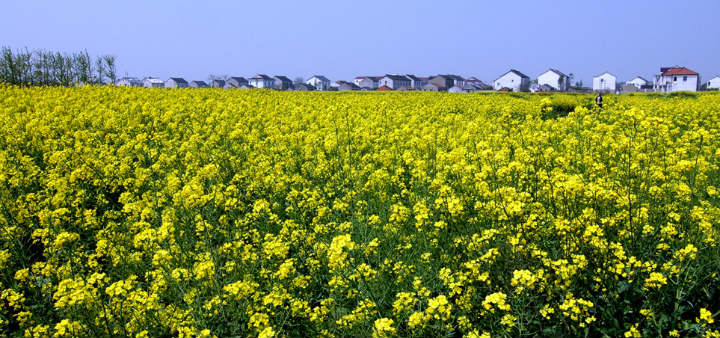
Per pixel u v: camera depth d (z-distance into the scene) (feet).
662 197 17.02
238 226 18.16
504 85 393.50
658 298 11.48
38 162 30.94
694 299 11.85
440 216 16.35
